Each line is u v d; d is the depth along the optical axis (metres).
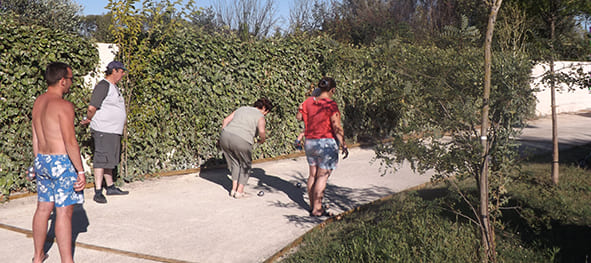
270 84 8.64
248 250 4.23
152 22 6.68
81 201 3.64
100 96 5.66
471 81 3.88
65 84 3.64
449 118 3.86
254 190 6.61
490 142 3.90
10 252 4.05
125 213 5.34
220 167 8.11
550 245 4.25
